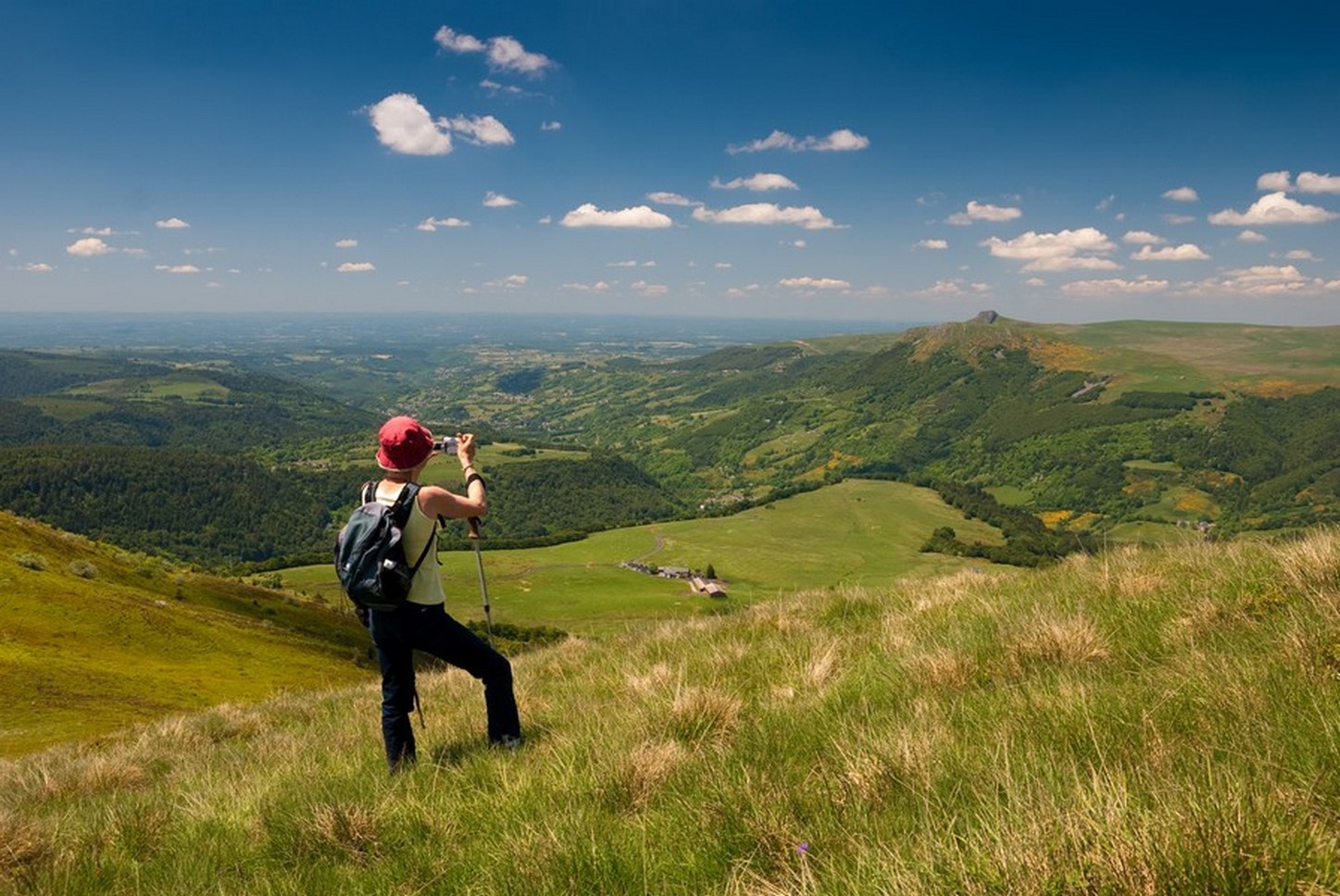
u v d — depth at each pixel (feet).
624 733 15.66
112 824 15.39
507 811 12.26
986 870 6.66
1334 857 6.15
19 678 122.72
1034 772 9.12
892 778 10.29
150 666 164.04
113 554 302.45
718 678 20.54
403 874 10.80
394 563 15.34
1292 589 17.29
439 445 17.10
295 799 15.17
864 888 7.02
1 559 196.54
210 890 11.46
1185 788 7.45
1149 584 21.49
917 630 21.99
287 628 284.20
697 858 9.25
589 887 9.17
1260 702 10.27
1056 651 15.96
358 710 31.60
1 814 16.39
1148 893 5.89
